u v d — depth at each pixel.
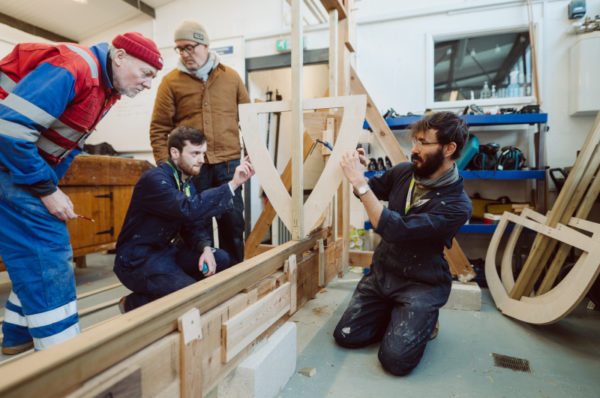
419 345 1.34
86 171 2.49
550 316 1.64
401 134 3.25
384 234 1.37
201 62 1.98
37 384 0.48
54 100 0.99
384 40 3.27
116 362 0.63
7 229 1.05
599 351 1.53
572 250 2.43
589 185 1.89
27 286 1.07
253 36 3.67
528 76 3.04
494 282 2.21
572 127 2.85
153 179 1.34
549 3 2.85
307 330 1.73
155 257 1.46
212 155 2.08
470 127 3.04
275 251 1.32
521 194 2.96
